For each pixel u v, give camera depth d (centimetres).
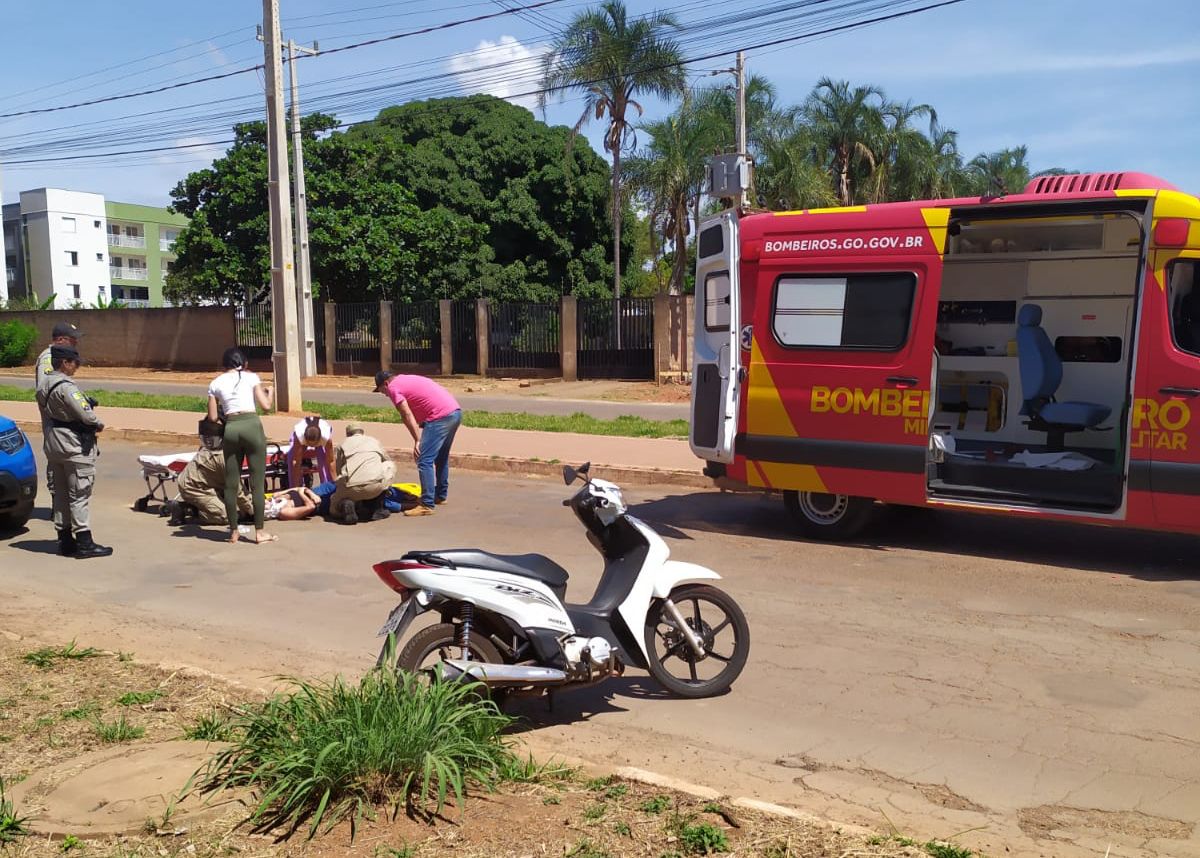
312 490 1091
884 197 4591
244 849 368
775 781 462
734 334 951
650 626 554
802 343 947
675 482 1266
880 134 4506
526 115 4447
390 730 409
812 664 620
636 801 411
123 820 385
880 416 909
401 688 440
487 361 3158
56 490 906
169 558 905
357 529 1024
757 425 970
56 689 544
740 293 977
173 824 381
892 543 950
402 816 392
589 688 588
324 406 2136
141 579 831
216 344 3822
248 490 1048
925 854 369
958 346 1184
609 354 2975
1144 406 810
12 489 992
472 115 4403
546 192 4259
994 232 1095
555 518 1073
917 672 604
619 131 3769
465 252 4078
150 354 3997
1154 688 575
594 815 396
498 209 4216
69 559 904
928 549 925
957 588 791
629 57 3609
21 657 605
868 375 913
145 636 677
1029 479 946
